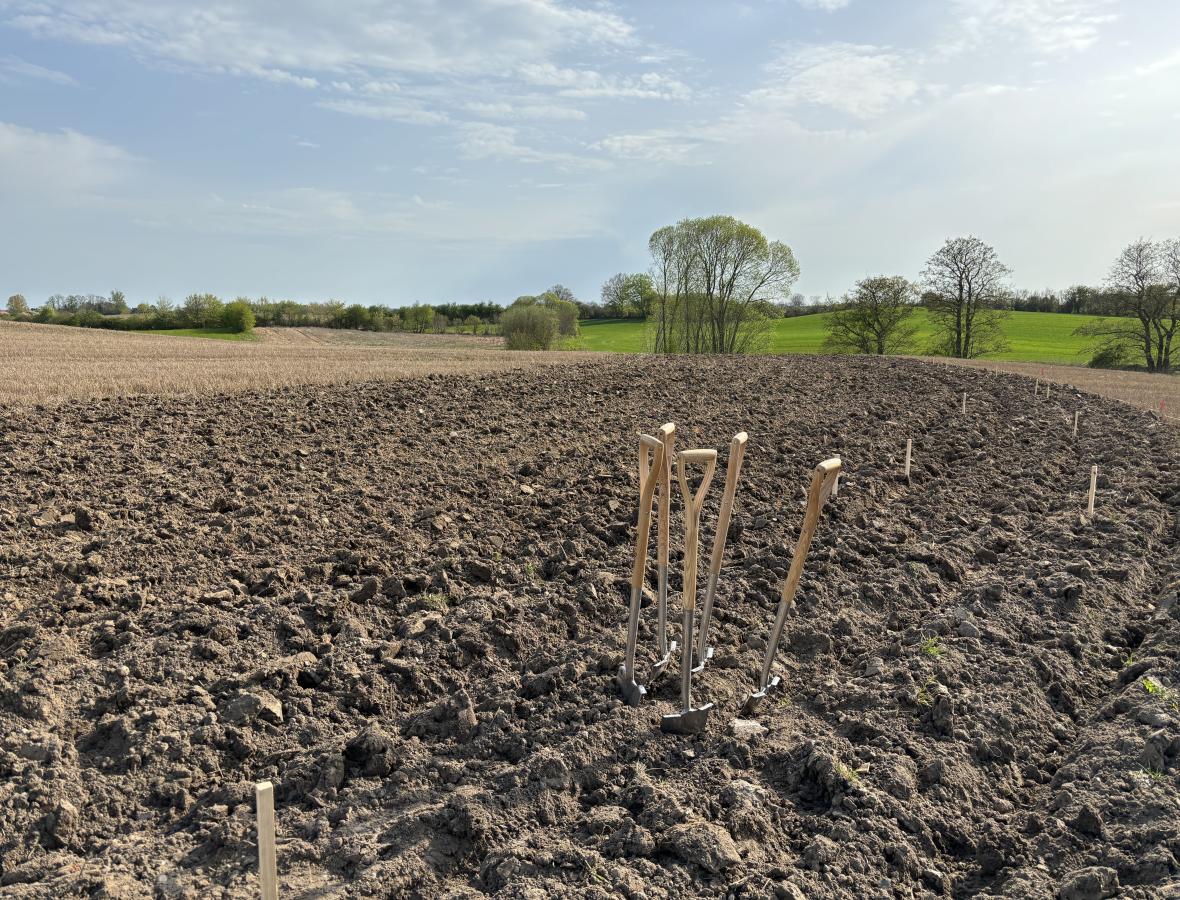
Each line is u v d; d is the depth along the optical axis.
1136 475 10.45
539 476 9.89
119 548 6.88
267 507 8.05
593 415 14.29
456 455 10.77
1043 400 17.94
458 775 4.07
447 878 3.40
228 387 17.09
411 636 5.52
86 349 32.72
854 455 11.37
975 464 11.26
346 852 3.47
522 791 3.88
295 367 24.33
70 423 12.14
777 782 4.16
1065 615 6.23
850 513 8.74
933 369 23.91
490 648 5.43
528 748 4.31
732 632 5.84
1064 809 3.97
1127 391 24.67
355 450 10.84
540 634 5.71
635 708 4.64
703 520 8.27
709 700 4.85
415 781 4.01
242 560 6.79
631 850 3.50
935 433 13.36
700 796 3.88
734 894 3.29
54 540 7.09
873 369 23.53
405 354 37.25
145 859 3.44
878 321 49.62
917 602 6.64
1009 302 48.09
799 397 17.11
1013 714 4.84
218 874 3.35
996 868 3.65
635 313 83.88
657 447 4.29
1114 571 7.02
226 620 5.56
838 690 5.07
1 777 3.92
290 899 3.19
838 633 6.03
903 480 10.31
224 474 9.31
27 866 3.39
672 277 48.62
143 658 5.01
